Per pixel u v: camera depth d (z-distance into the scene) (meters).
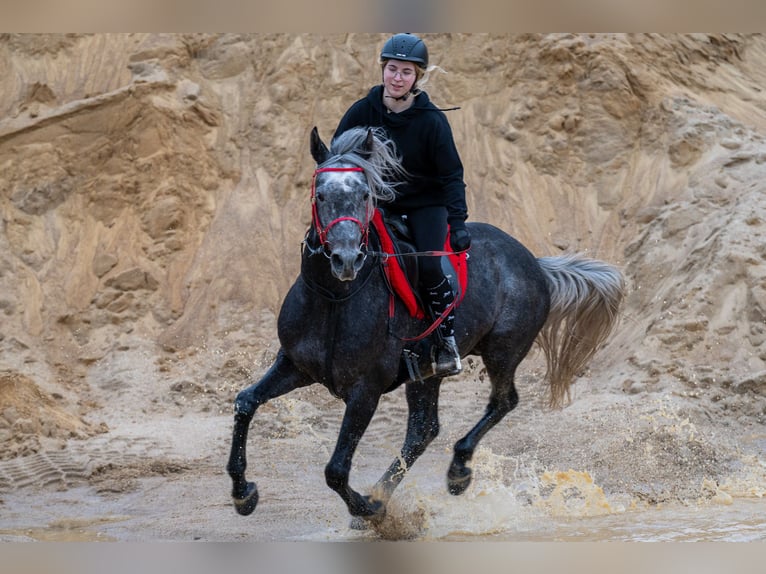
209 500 8.21
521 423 11.25
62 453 9.84
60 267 14.64
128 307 14.20
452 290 7.06
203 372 13.14
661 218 15.09
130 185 15.53
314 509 7.82
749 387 11.50
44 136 15.75
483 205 16.16
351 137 6.32
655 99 17.02
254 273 14.84
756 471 8.99
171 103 16.42
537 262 8.48
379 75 17.55
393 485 7.09
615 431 10.24
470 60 17.83
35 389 11.40
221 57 17.62
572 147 16.81
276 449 10.56
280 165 16.39
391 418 11.69
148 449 10.19
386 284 6.63
